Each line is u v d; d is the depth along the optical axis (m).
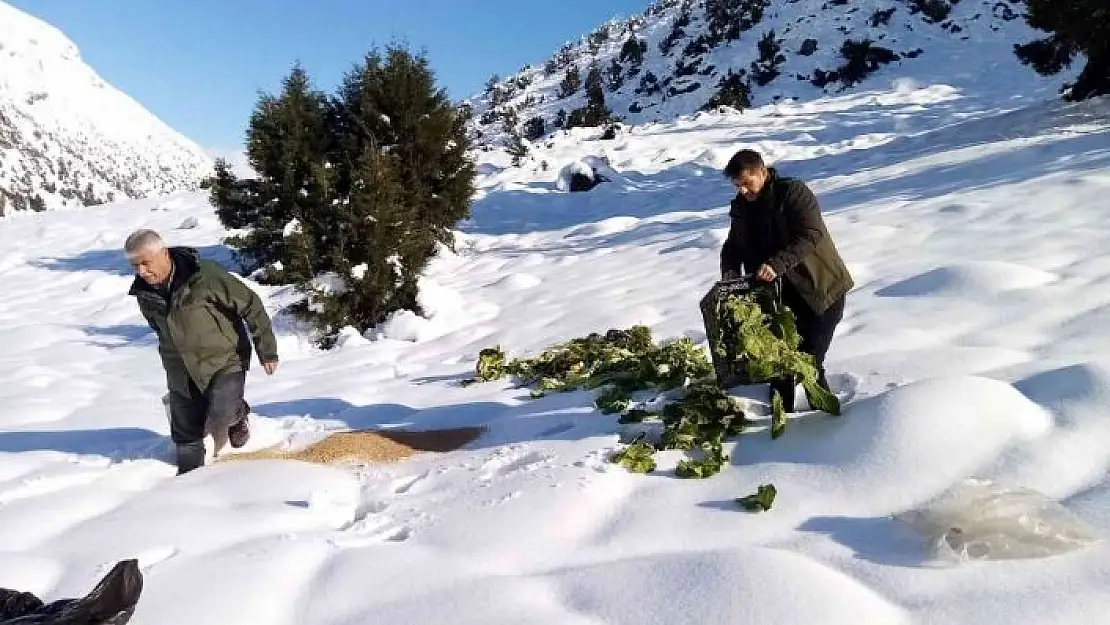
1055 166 10.51
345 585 3.23
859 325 6.05
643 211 16.19
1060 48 17.47
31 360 9.36
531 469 4.27
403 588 3.18
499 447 4.84
